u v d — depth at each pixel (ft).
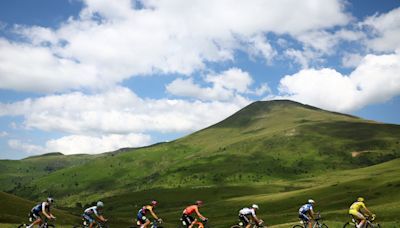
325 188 557.33
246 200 630.33
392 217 239.91
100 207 108.17
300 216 104.73
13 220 242.37
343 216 295.28
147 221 101.86
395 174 576.20
